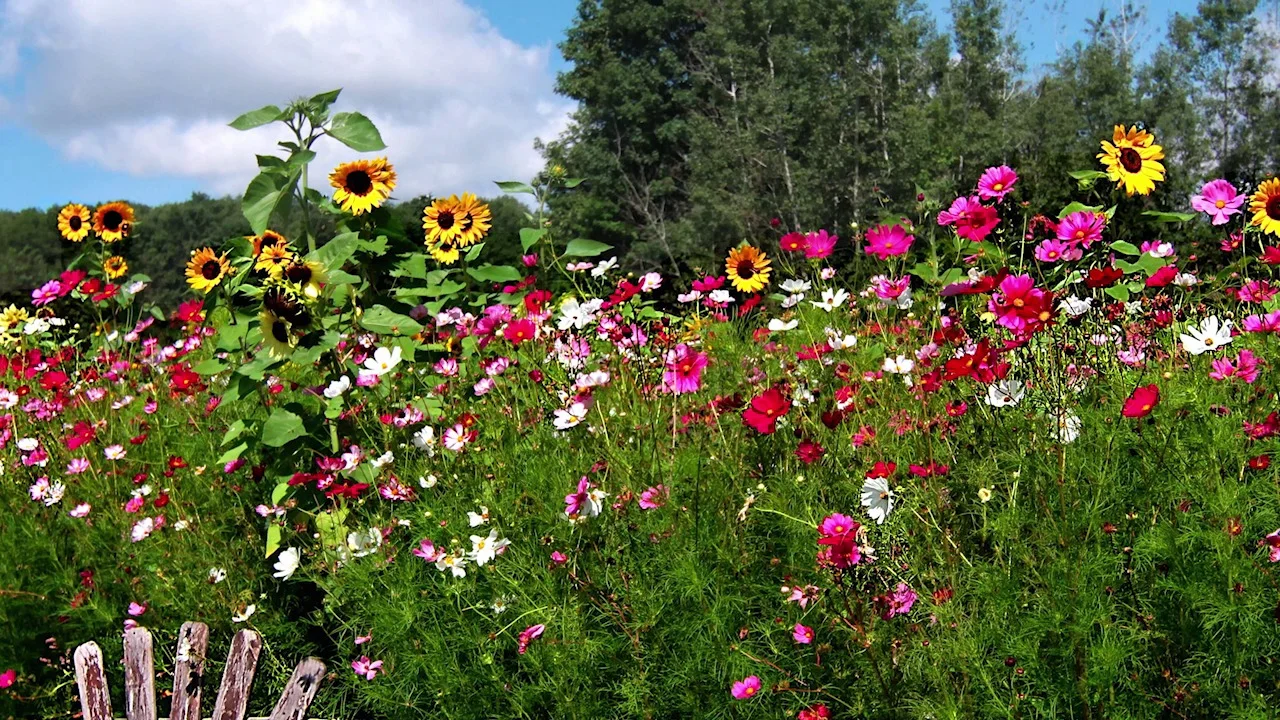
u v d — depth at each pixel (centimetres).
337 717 283
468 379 362
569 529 267
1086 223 300
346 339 354
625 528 268
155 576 320
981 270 352
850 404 292
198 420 415
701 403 323
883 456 284
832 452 274
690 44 3766
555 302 441
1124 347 307
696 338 417
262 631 304
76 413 436
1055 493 235
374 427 343
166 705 306
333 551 298
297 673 212
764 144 3322
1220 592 208
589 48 4050
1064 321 296
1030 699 208
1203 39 4116
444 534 284
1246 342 288
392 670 268
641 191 3875
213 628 311
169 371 484
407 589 267
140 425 418
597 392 312
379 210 388
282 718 210
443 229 420
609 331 342
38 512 349
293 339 326
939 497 244
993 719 210
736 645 231
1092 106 3872
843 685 228
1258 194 311
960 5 3712
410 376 378
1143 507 235
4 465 373
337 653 316
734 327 437
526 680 263
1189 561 218
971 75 3666
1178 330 317
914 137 3120
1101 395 270
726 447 290
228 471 341
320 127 344
